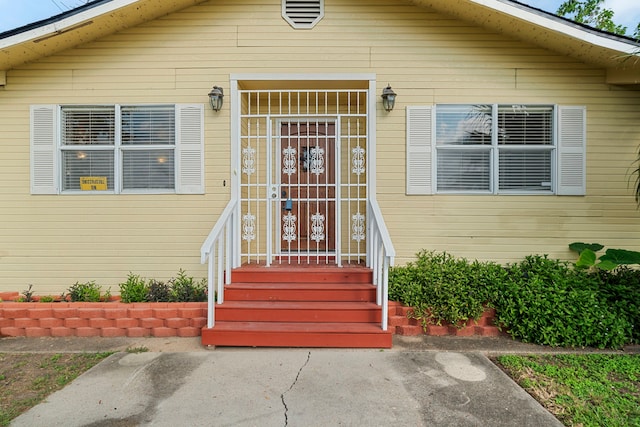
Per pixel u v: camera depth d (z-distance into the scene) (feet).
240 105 15.67
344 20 15.66
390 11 15.67
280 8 15.64
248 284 13.71
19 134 15.55
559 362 10.90
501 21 14.71
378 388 9.31
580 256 13.70
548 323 12.16
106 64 15.53
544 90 15.65
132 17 14.89
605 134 15.64
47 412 8.37
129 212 15.47
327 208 16.05
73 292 14.56
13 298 15.15
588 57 15.10
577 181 15.58
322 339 11.69
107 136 15.62
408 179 15.61
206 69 15.56
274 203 16.85
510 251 15.62
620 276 14.23
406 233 15.67
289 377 9.86
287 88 16.48
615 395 9.11
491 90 15.67
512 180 15.79
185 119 15.51
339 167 15.34
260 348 11.81
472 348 11.91
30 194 15.48
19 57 14.89
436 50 15.69
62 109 15.62
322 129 17.29
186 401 8.74
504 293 13.01
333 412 8.30
